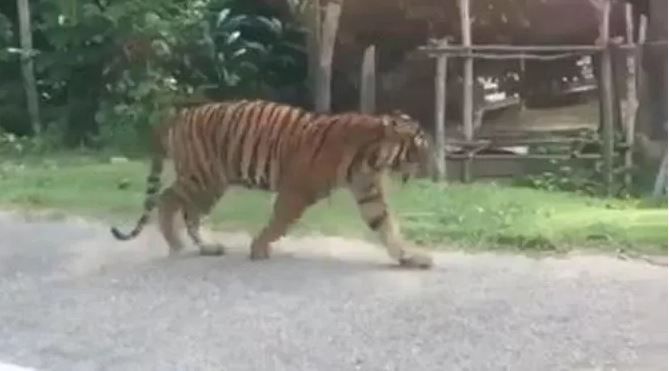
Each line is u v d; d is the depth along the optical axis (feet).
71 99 45.83
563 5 39.68
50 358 15.88
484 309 18.08
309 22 40.98
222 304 18.81
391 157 21.66
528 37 40.73
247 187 23.07
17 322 17.78
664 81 33.37
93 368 15.26
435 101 35.35
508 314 17.76
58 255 23.17
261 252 22.54
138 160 38.37
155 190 23.62
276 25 45.19
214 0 45.32
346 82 42.14
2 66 46.98
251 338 16.67
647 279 20.08
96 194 30.89
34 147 41.78
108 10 42.34
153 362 15.62
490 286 19.77
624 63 34.94
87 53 44.37
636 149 33.65
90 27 43.42
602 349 15.78
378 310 18.17
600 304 18.26
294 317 17.87
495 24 40.63
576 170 34.19
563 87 41.65
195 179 23.18
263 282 20.43
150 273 21.29
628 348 15.80
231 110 22.98
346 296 19.21
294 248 23.45
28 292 19.77
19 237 25.25
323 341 16.46
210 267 21.83
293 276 20.89
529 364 15.16
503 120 41.09
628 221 25.53
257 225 25.20
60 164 37.76
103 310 18.48
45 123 45.68
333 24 38.93
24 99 46.32
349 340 16.43
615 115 35.42
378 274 20.97
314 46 40.88
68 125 45.27
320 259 22.41
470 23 39.55
